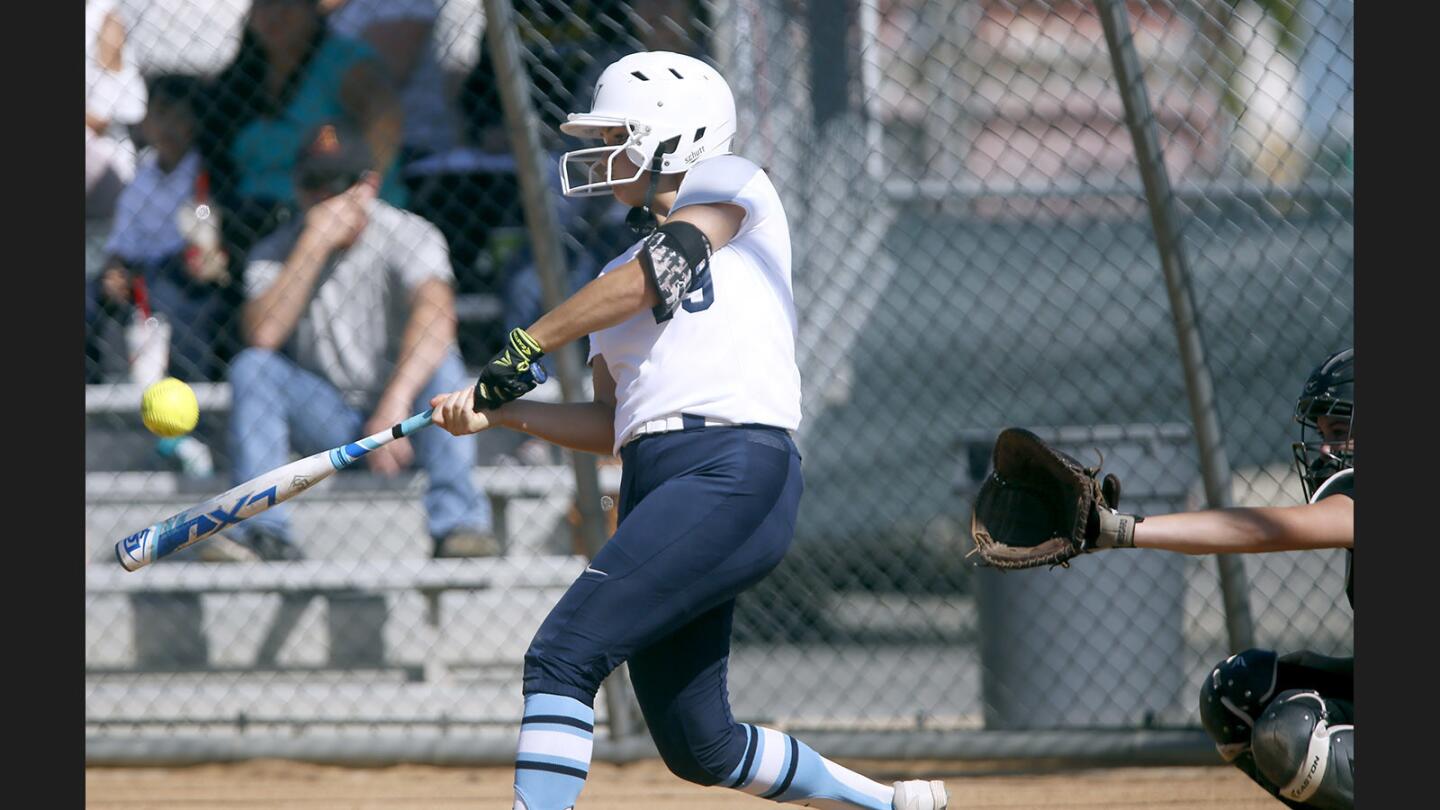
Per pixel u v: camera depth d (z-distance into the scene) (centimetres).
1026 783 1912
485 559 2255
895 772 1995
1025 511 1203
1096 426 2580
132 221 2475
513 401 1341
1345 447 1246
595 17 2252
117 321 2533
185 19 2566
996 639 2114
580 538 2305
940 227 2595
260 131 2417
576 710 1216
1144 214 2606
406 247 2298
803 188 2438
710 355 1227
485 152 2409
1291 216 2389
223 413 2458
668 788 1905
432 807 1838
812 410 2542
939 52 2609
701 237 1212
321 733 2105
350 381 2316
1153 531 1150
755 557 1231
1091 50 2617
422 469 2330
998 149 2625
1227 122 2389
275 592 2273
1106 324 2612
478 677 2319
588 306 1209
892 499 2569
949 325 2600
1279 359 2480
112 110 2642
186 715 2212
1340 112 2250
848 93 2436
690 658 1280
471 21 2428
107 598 2356
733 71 2298
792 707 2270
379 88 2358
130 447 2503
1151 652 2094
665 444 1227
